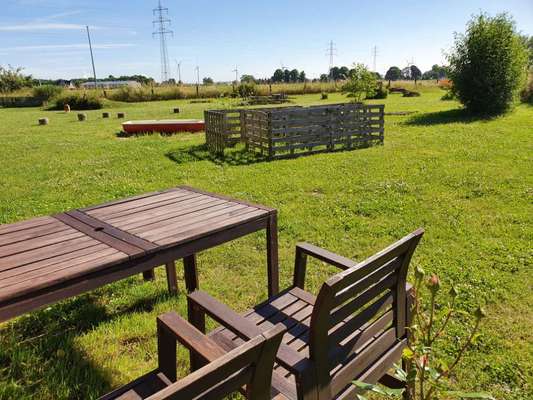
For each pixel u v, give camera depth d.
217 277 3.70
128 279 3.62
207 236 2.39
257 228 2.70
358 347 1.79
